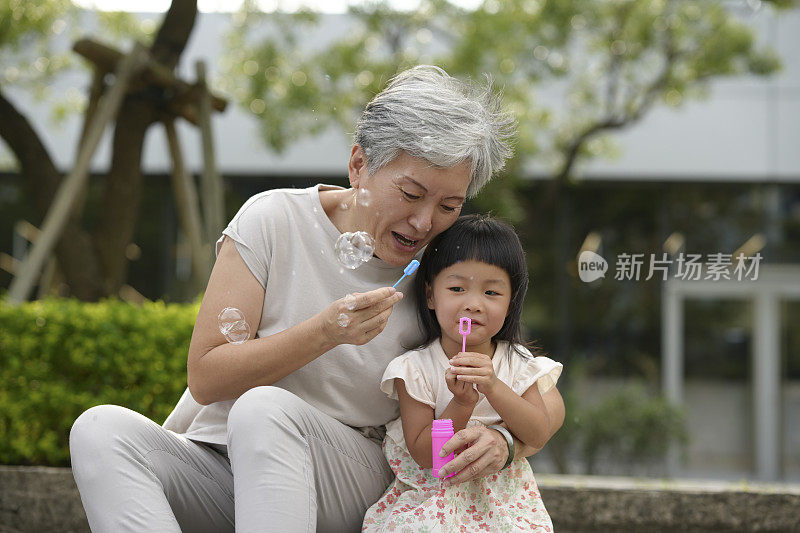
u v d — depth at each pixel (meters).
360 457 2.37
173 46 6.47
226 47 9.28
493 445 2.21
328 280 2.44
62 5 8.68
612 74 9.16
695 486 3.89
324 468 2.25
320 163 10.98
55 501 3.60
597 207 11.15
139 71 5.93
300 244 2.43
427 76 2.37
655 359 10.95
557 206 11.15
